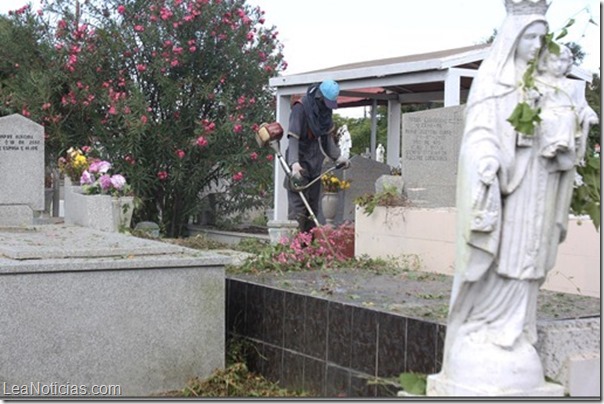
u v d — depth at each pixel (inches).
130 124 616.7
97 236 306.7
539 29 162.4
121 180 474.0
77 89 639.1
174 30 658.8
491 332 165.0
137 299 243.1
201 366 252.1
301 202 402.0
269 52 692.7
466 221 158.6
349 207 558.6
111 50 657.6
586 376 180.7
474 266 160.6
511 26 164.1
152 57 662.5
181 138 650.2
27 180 406.0
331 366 225.1
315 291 245.9
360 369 214.5
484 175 155.3
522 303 164.4
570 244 302.8
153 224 610.2
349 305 220.2
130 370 242.4
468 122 161.9
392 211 373.1
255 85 676.1
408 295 240.4
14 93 641.6
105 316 238.8
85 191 466.6
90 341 237.1
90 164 499.5
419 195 420.5
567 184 164.6
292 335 242.5
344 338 221.1
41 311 230.8
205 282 252.8
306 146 405.1
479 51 486.3
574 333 182.1
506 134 159.6
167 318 247.3
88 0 677.3
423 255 356.8
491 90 161.6
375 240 381.7
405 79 511.5
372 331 211.3
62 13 687.1
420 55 570.9
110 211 437.1
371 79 531.5
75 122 654.5
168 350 247.4
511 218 161.0
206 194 693.3
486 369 161.5
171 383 247.9
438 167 415.5
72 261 237.5
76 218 455.8
